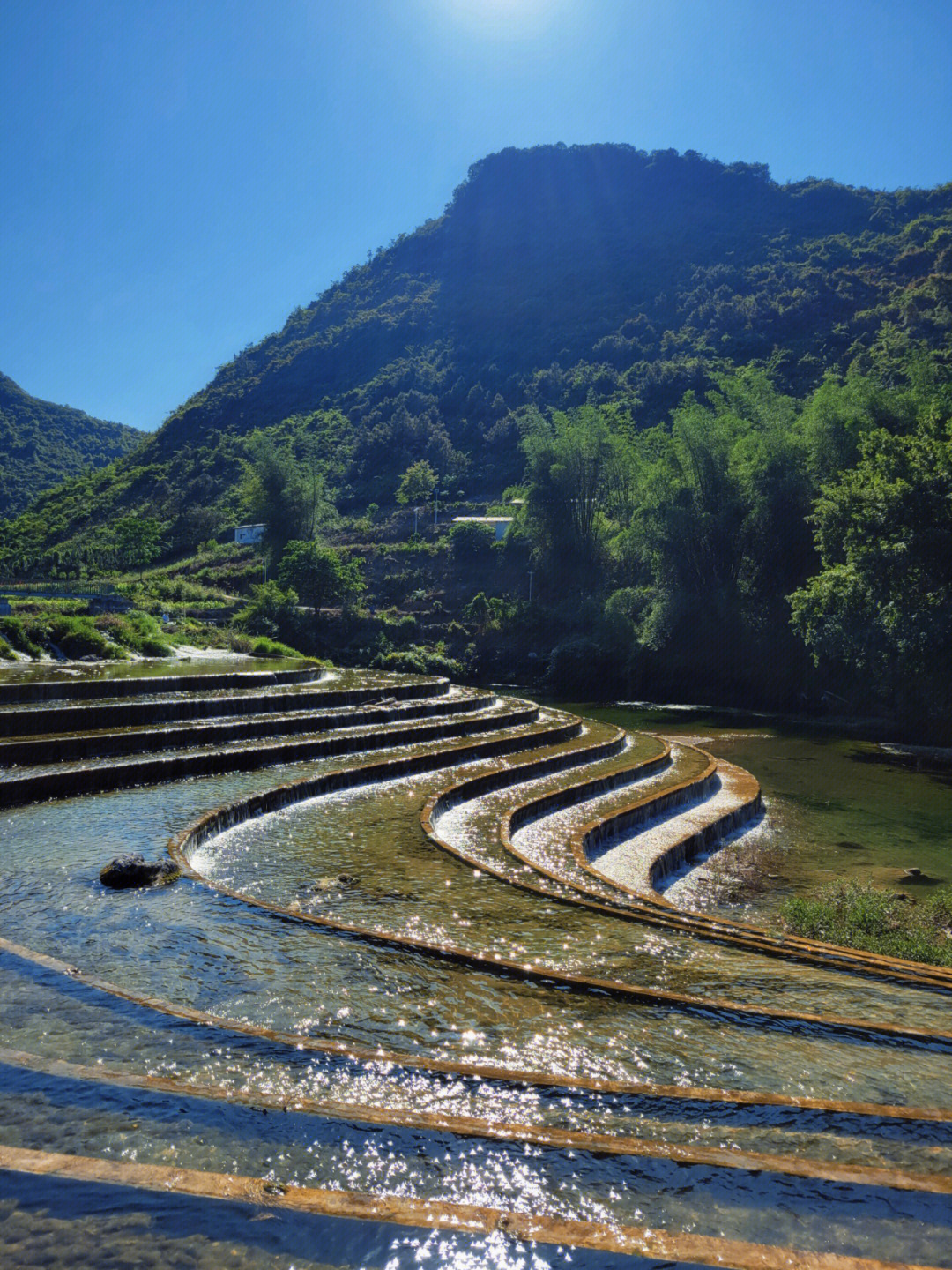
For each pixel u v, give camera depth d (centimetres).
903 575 3491
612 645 5831
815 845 2017
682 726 4150
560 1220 448
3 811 1462
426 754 2155
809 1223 456
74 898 1030
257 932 937
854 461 4819
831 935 1320
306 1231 427
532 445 7350
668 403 11275
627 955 959
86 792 1620
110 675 2706
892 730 3884
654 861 1666
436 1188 475
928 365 5216
